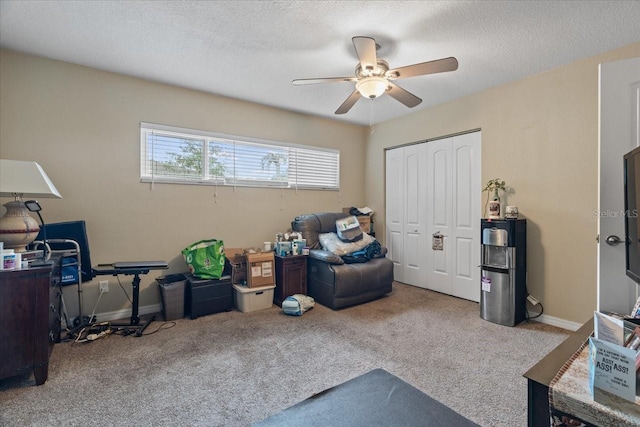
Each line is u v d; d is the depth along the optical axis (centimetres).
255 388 183
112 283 300
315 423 106
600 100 191
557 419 86
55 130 272
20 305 180
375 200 481
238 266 343
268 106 395
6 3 194
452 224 379
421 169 414
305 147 430
